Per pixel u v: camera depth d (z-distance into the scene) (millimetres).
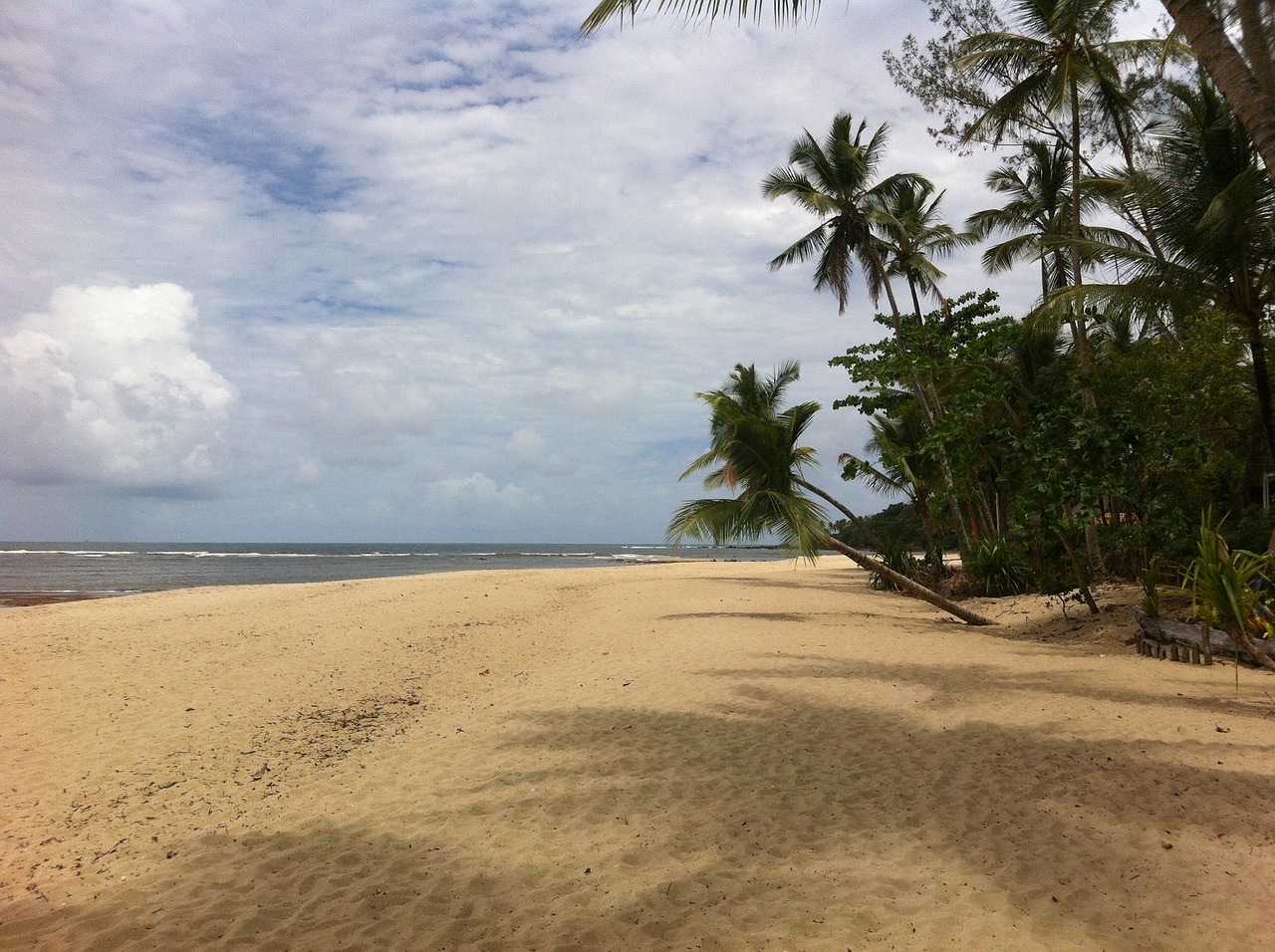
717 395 24062
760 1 4816
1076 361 17359
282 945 3285
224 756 6258
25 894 3830
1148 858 3873
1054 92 15266
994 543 18969
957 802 4777
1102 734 6223
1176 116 10438
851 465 16422
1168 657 10047
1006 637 12891
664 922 3424
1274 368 12828
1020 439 13703
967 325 19250
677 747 6109
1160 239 10602
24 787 5504
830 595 21234
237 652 10992
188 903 3688
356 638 12453
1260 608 7895
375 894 3756
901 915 3412
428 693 8695
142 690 8594
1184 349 13414
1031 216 20141
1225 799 4668
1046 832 4266
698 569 38719
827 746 6059
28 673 9258
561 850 4254
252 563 57125
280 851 4309
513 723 7047
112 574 40469
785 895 3646
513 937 3326
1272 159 3912
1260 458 15430
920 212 24594
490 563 59375
